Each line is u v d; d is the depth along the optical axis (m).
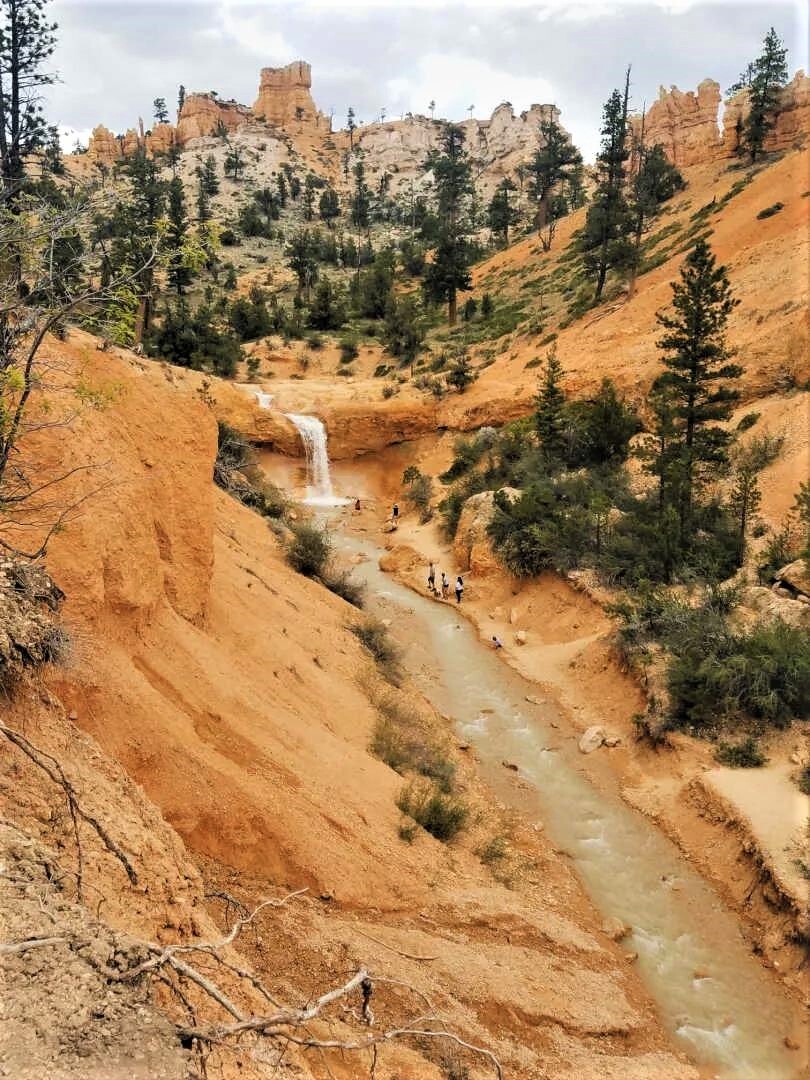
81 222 6.47
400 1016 7.68
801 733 16.30
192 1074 3.07
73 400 9.39
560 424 38.56
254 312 71.88
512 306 68.06
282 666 14.29
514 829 14.76
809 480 27.58
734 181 67.19
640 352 44.00
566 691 21.53
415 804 12.66
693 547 25.70
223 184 136.50
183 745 9.00
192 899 6.40
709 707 17.34
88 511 9.01
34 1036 2.97
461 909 10.45
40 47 28.69
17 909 3.69
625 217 58.38
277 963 7.51
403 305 73.69
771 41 69.44
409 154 163.25
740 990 11.25
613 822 15.58
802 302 37.59
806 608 20.28
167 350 61.34
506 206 98.31
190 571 12.56
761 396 35.69
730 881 13.48
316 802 10.38
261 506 30.48
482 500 33.75
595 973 10.71
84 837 5.68
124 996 3.33
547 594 27.45
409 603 30.03
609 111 61.00
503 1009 8.72
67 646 7.76
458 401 50.00
